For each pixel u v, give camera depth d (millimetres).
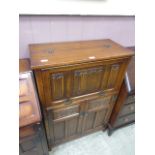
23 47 945
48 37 973
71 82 842
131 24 1188
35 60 714
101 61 812
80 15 958
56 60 725
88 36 1099
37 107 702
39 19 875
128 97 1103
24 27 870
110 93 1081
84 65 783
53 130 1103
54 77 762
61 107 946
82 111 1079
